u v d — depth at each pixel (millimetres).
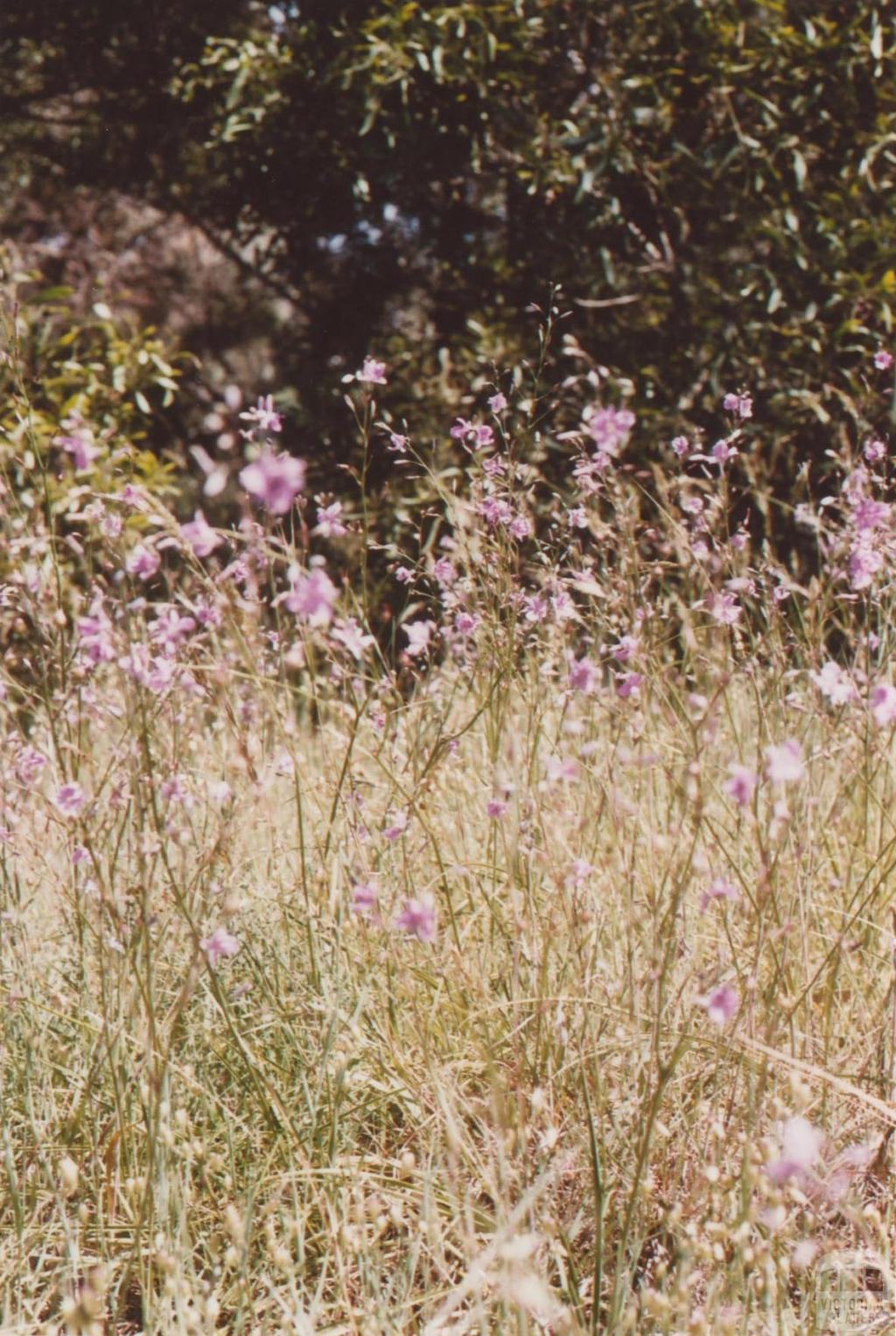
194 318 10344
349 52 6590
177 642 1980
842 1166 1717
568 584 2346
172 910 2117
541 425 5957
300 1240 1646
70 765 2049
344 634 2170
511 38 6473
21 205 9641
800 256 5836
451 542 2559
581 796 2252
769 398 5832
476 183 7117
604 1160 1736
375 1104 2004
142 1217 1692
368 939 2145
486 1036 1795
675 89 6215
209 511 7688
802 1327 1530
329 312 8203
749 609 2922
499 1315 1485
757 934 1896
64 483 4531
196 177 8812
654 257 6297
